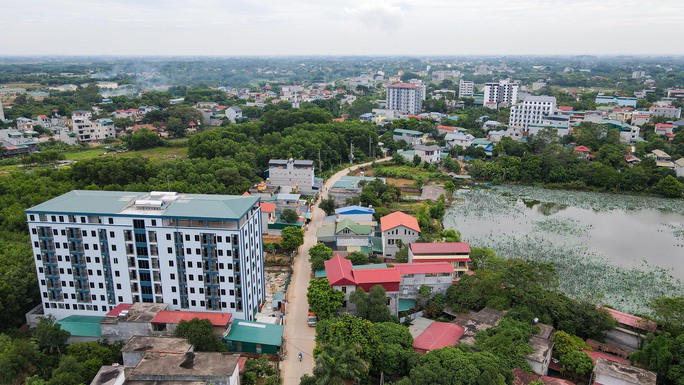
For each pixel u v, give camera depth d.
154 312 91.62
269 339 88.94
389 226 125.50
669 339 81.56
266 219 143.50
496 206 179.75
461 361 72.62
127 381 69.44
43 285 97.00
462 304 97.38
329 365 64.94
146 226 92.25
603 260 128.62
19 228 126.12
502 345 79.12
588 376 79.19
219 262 92.69
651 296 109.38
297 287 112.81
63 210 93.00
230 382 69.69
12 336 91.19
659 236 148.00
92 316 97.56
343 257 119.94
